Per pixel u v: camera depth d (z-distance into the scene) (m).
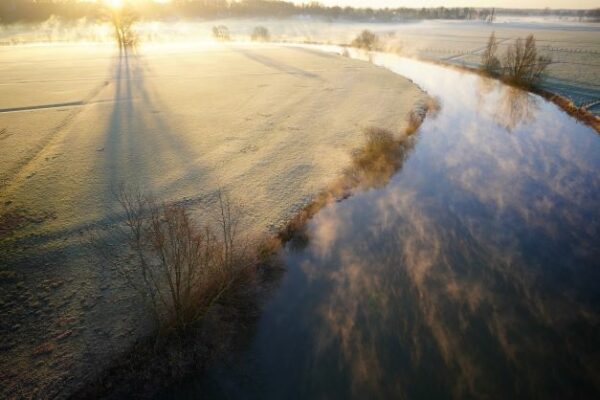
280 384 9.99
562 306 12.33
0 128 25.42
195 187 18.00
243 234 14.78
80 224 15.01
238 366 10.27
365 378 10.20
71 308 11.31
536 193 18.67
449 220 16.69
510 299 12.61
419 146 23.97
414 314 12.08
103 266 12.88
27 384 9.27
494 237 15.58
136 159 20.83
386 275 13.66
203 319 10.76
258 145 23.05
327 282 13.31
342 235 15.68
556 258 14.38
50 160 20.56
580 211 17.17
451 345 11.08
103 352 10.02
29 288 11.96
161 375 9.63
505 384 10.03
